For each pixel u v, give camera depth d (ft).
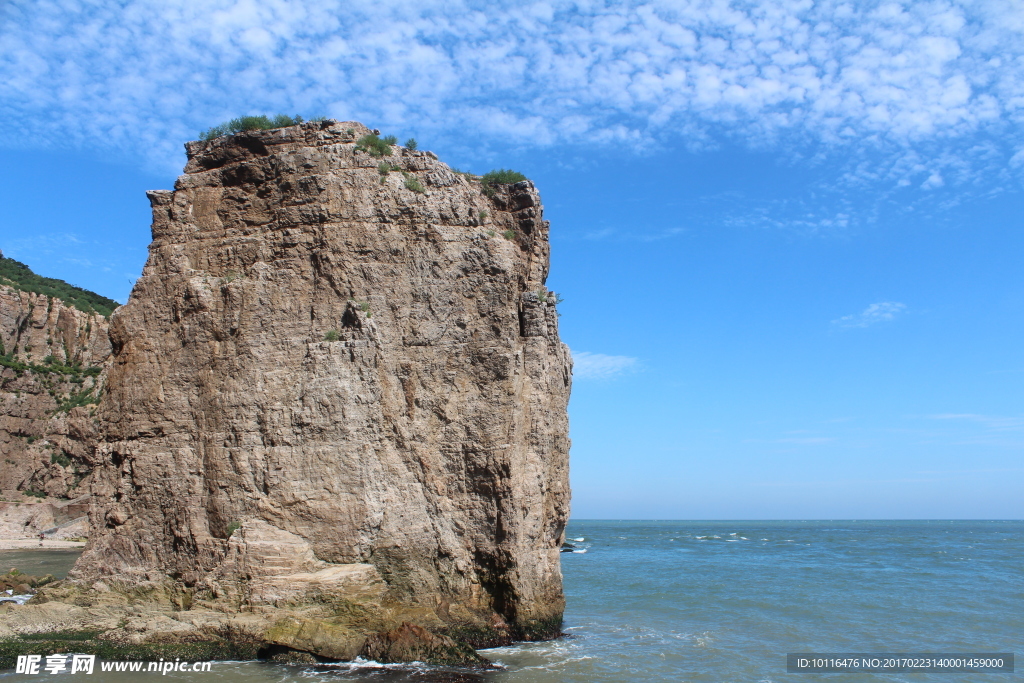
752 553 285.84
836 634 93.50
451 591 72.13
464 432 74.74
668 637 87.40
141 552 70.28
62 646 60.13
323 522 68.44
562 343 90.38
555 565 83.35
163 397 73.10
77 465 291.17
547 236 88.94
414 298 76.07
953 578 176.45
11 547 225.76
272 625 61.82
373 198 77.00
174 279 76.64
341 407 70.44
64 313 349.20
